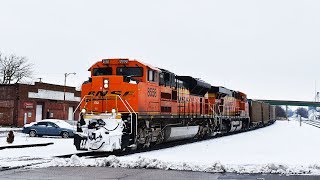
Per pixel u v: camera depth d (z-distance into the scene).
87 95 18.00
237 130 40.53
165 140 21.88
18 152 17.41
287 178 10.38
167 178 10.17
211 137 31.33
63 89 54.44
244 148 20.33
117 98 17.56
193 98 26.59
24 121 47.16
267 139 28.47
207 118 29.53
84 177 10.20
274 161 14.12
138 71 18.66
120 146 16.02
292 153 17.70
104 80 17.86
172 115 22.17
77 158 12.96
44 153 16.98
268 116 67.44
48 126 32.53
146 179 9.96
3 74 80.94
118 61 18.88
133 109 17.44
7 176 10.32
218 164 11.85
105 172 11.15
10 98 47.06
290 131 43.94
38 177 10.16
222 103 34.44
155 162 12.38
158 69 20.52
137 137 17.69
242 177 10.51
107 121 16.14
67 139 28.97
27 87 47.69
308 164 12.69
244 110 43.12
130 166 12.33
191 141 26.23
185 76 26.42
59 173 10.90
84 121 16.36
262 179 10.20
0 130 39.06
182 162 12.44
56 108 52.72
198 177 10.42
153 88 19.53
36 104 49.38
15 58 82.31
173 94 22.67
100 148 15.48
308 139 28.77
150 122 19.38
